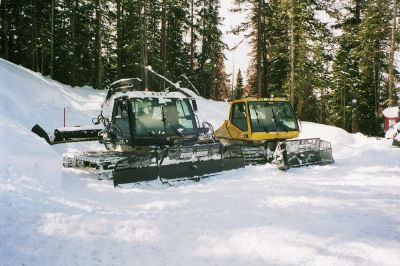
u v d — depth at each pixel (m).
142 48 32.12
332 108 42.81
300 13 30.70
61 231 5.49
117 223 5.91
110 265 4.51
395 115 26.70
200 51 46.56
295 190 8.71
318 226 5.93
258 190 8.74
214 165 10.91
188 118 11.84
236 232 5.62
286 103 14.20
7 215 5.92
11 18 40.31
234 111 14.36
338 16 31.47
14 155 8.84
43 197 7.15
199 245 5.18
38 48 41.12
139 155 9.61
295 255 4.78
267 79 39.31
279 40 35.81
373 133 40.94
